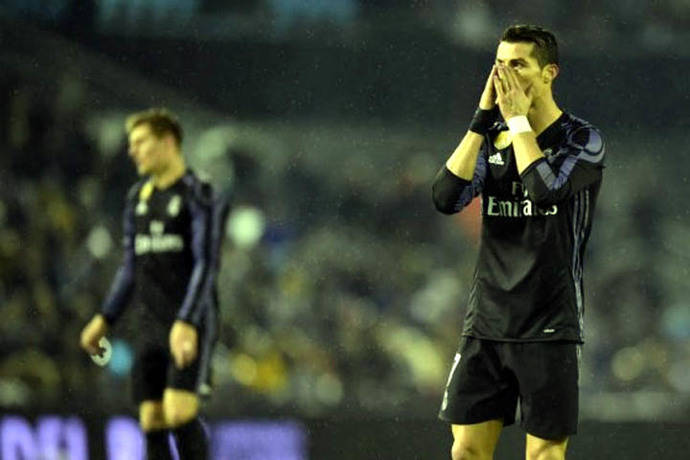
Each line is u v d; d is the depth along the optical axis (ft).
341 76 159.33
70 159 133.49
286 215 161.68
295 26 157.69
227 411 90.68
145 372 76.33
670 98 167.12
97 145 138.21
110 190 135.33
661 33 168.55
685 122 167.32
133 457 87.66
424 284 157.38
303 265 155.33
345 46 158.71
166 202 76.02
